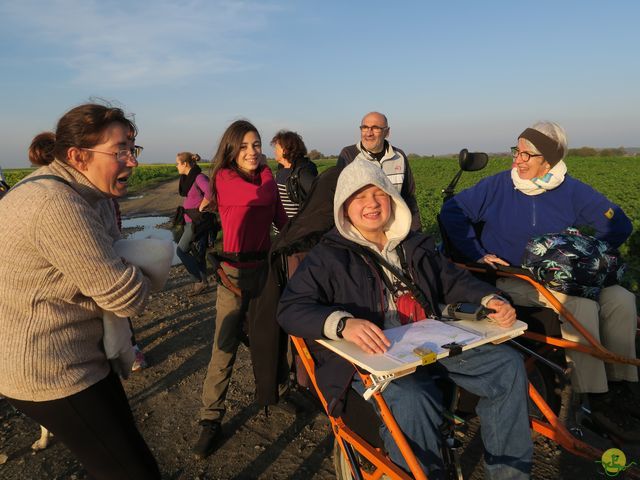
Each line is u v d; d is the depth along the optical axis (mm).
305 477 3127
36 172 1902
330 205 2752
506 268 3166
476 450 3215
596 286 2992
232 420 3818
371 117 4988
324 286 2463
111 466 1959
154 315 6316
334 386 2260
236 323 3303
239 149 3326
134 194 29406
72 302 1843
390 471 2014
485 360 2279
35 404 1817
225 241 3404
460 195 3678
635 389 3467
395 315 2514
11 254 1713
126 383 4543
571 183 3523
